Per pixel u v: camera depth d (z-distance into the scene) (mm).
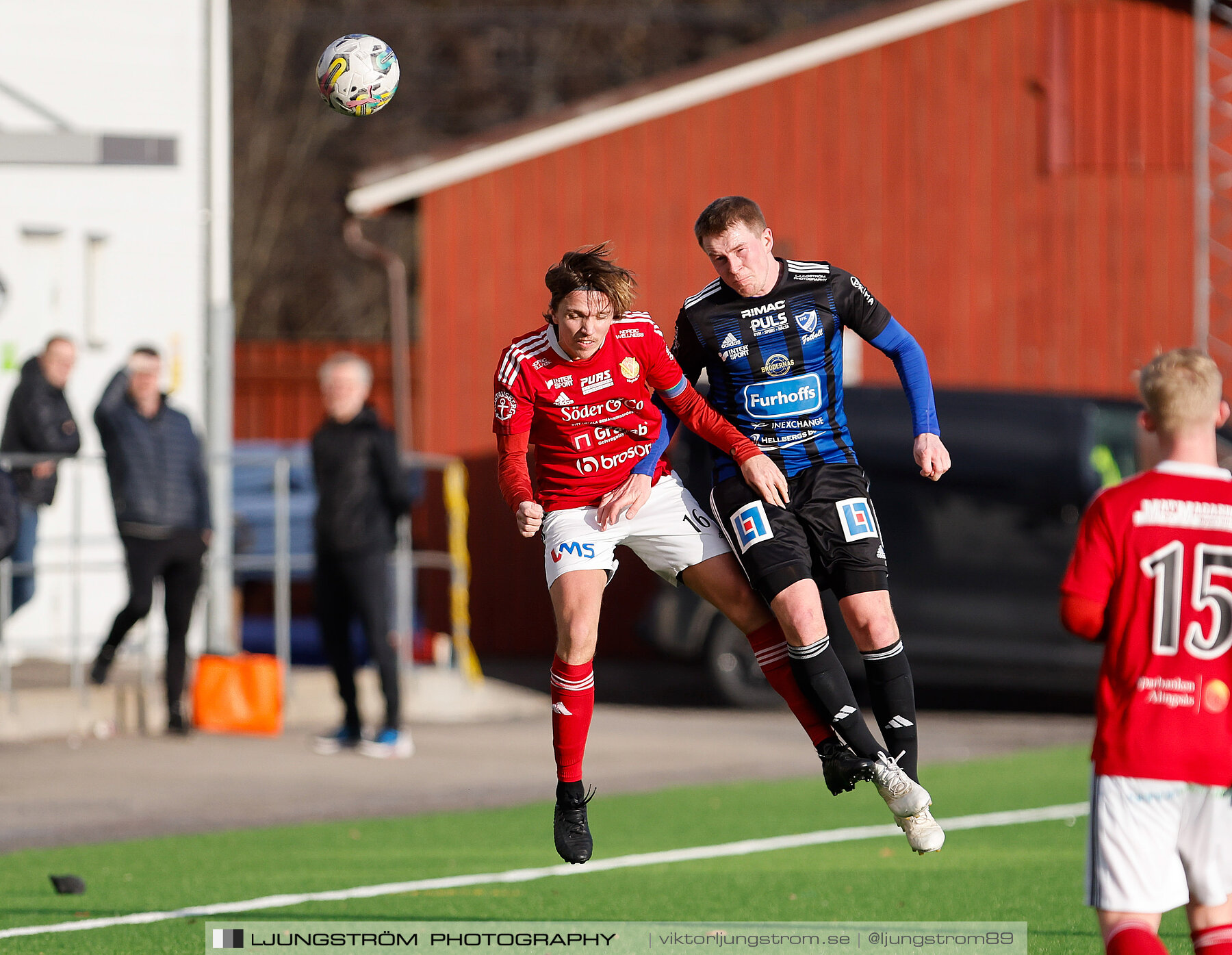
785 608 22625
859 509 23266
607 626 73938
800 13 137750
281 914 25016
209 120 51750
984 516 53125
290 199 141250
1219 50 74250
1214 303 73750
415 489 71250
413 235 141375
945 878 28078
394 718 43438
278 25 135375
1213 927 16141
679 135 73500
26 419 43969
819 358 23516
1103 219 73938
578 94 143500
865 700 55719
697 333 23656
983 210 73938
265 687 46969
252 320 140500
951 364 73688
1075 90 74000
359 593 42875
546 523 23281
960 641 53094
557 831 23047
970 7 73750
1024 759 44844
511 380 22625
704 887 27312
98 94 57125
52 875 28172
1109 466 52844
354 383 42750
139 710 46312
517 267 73062
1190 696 16094
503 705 54344
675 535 23453
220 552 50344
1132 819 16047
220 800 36312
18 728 44219
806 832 33188
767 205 73688
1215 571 16250
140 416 42812
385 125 142375
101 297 56906
